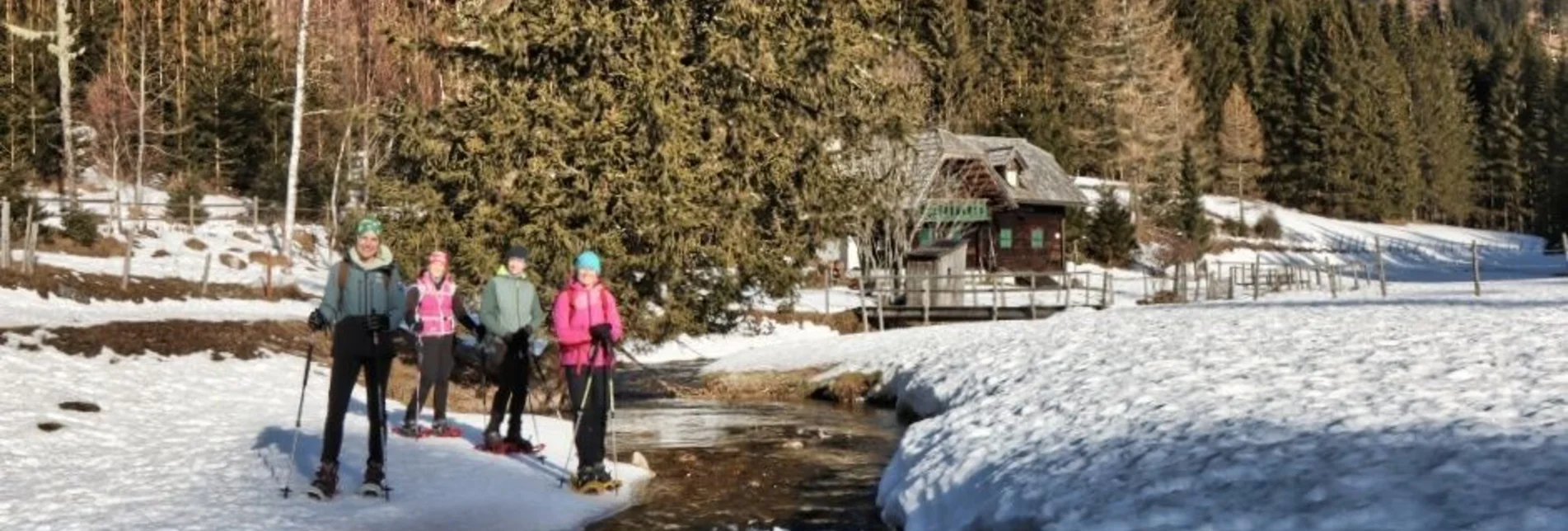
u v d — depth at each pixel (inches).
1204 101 3750.0
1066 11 3053.6
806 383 683.4
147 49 1846.7
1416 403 299.4
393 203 592.7
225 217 1499.8
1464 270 2364.7
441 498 298.8
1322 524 196.7
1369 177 3671.3
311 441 370.9
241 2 2085.4
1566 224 3590.1
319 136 1690.5
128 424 401.7
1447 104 4308.6
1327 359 421.7
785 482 361.1
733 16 580.7
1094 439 307.0
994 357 587.2
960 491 292.5
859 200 649.0
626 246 587.5
